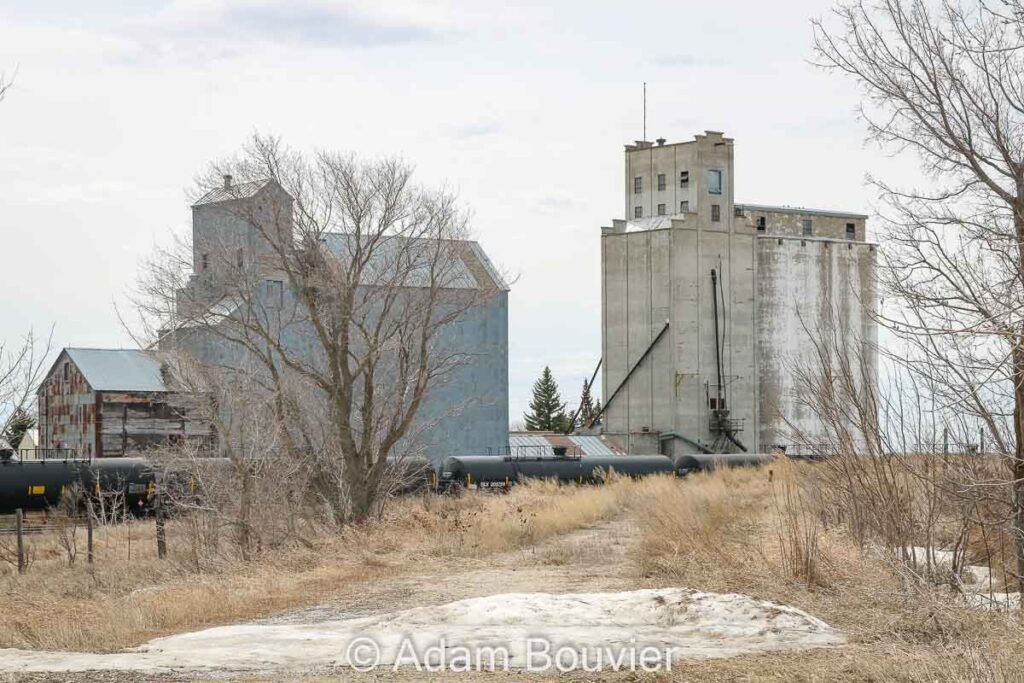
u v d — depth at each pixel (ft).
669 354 396.78
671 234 399.44
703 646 66.54
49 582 123.03
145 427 280.92
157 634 82.53
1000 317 60.39
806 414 408.26
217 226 190.39
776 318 410.93
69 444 288.51
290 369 192.34
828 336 128.98
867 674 58.13
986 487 71.72
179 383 170.71
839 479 99.71
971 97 71.05
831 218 450.71
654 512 145.89
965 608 70.44
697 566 100.12
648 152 425.28
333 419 186.39
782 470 129.39
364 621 81.05
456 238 197.98
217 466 156.25
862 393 98.02
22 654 68.64
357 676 59.62
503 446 323.37
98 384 278.46
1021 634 62.69
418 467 245.04
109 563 139.74
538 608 77.51
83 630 79.10
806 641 67.87
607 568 115.65
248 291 187.01
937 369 65.87
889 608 76.48
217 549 140.87
